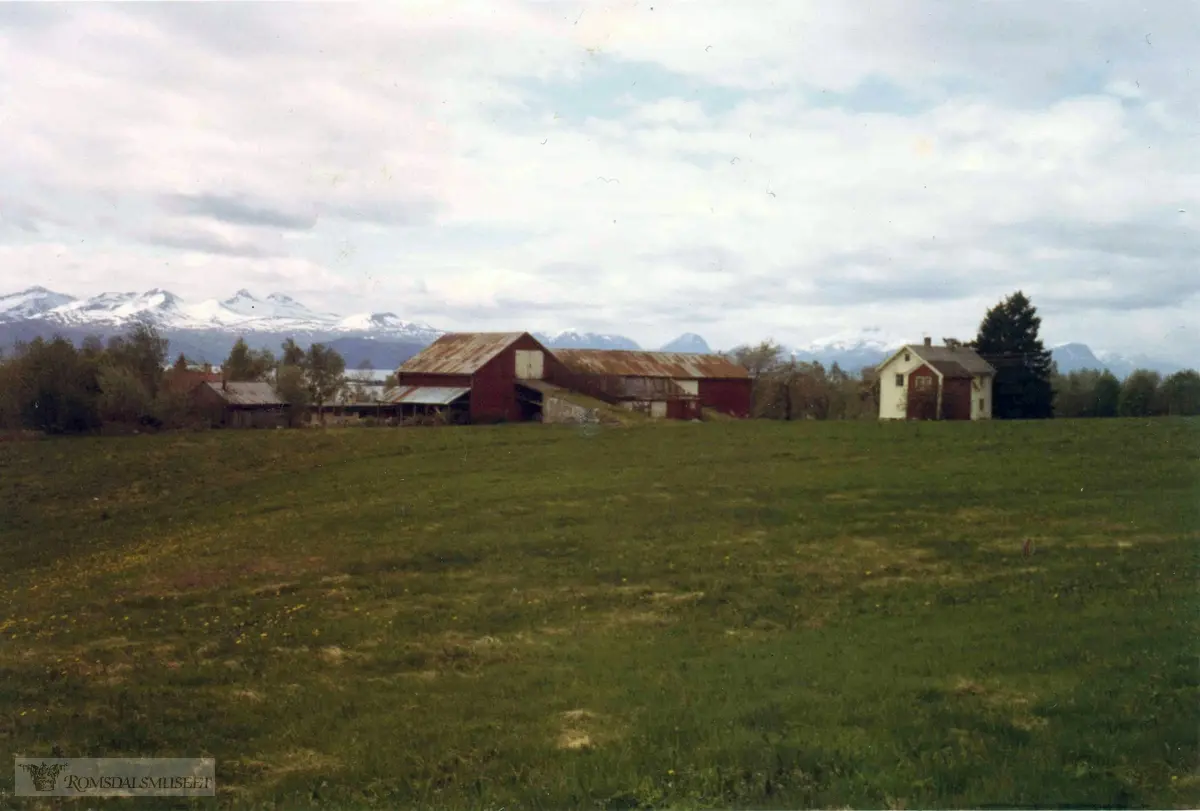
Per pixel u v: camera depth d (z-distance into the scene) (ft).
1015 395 284.20
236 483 145.89
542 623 67.41
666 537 93.20
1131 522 89.92
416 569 85.76
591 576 80.43
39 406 199.31
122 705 49.85
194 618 72.69
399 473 142.72
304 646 62.95
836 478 119.34
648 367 293.64
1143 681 45.93
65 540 118.01
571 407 243.60
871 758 37.68
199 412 230.07
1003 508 99.14
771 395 335.47
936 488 110.32
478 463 147.33
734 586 75.61
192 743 44.32
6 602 86.07
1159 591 66.59
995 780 34.73
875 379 310.86
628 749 39.93
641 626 65.98
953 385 262.26
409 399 260.83
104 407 203.41
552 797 35.55
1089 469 116.67
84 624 72.28
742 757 38.42
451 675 55.36
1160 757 36.76
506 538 94.63
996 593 69.46
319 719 47.14
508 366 265.54
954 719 41.86
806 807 33.86
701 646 59.67
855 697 46.03
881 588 73.36
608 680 52.31
